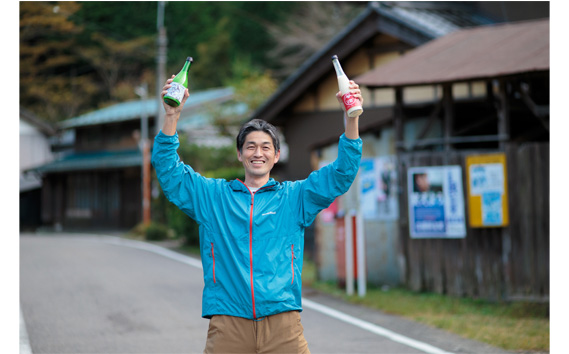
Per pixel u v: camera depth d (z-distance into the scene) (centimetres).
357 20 1388
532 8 1400
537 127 1056
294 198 329
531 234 818
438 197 892
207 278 320
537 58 812
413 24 1287
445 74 867
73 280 1048
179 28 3391
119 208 2595
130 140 2684
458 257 878
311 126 1539
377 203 1008
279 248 317
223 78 3300
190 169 334
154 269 1196
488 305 820
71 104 3444
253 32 3275
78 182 2798
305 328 696
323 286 1012
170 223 1955
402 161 929
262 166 330
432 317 744
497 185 837
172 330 683
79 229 2756
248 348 313
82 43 3281
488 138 876
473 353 578
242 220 316
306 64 1474
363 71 1442
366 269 1016
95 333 667
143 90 2338
